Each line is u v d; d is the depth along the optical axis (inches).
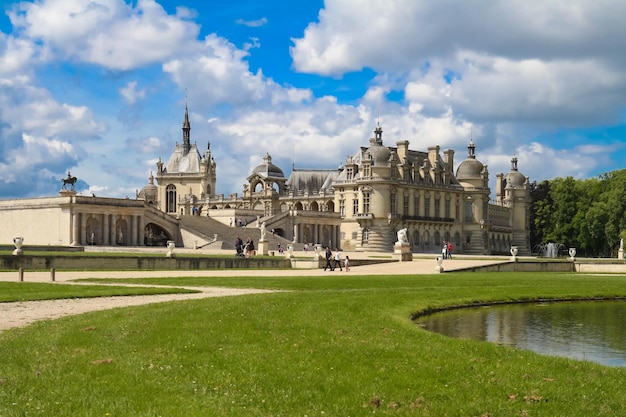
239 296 1827.0
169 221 6348.4
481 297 2096.5
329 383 908.6
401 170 7012.8
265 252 4795.8
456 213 7657.5
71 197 5738.2
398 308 1733.5
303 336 1221.7
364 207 6889.8
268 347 1117.1
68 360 978.1
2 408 751.7
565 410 837.2
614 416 824.3
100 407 767.1
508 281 2714.1
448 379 956.6
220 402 800.3
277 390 866.1
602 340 1454.2
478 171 7815.0
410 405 836.0
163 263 3376.0
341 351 1101.7
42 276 2591.0
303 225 7229.3
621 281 2827.3
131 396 812.6
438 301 1956.2
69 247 4849.9
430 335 1283.2
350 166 7194.9
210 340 1154.0
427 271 3531.0
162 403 790.5
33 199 6141.7
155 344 1105.4
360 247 6884.8
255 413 770.8
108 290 1985.7
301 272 3304.6
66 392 820.6
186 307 1533.0
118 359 993.5
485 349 1160.2
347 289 2190.0
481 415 812.0
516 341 1438.2
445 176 7618.1
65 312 1499.8
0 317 1412.4
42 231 6033.5
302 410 793.6
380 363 1029.8
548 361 1085.1
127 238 6112.2
